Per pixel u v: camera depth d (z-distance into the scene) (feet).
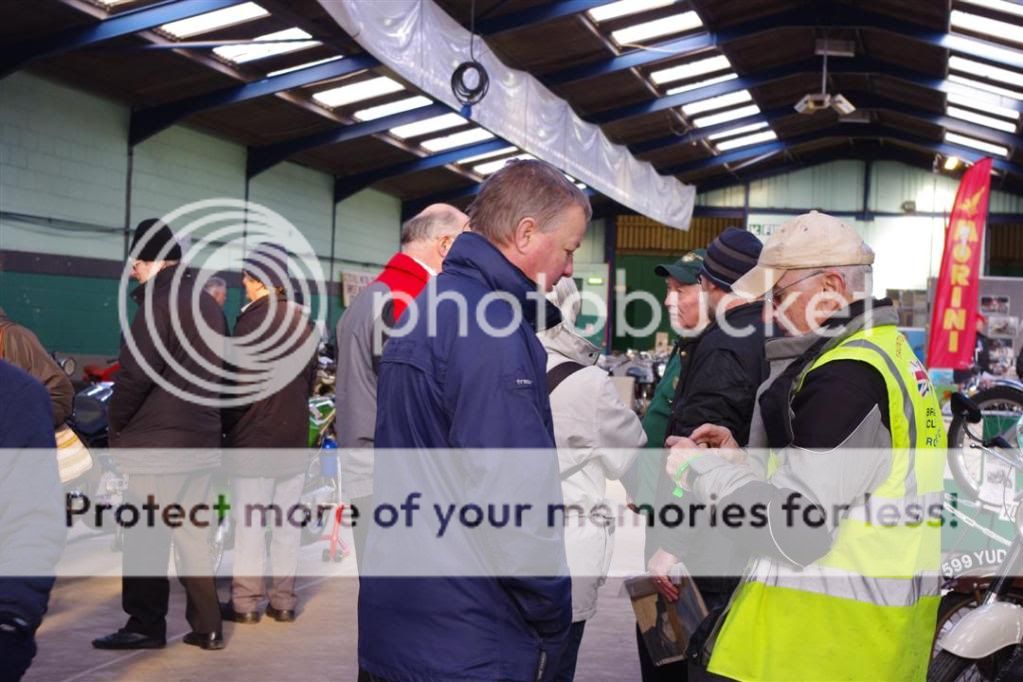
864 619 8.34
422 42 39.52
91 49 43.21
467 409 7.59
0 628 7.34
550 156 57.11
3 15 39.70
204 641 18.12
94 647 17.99
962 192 50.16
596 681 17.01
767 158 100.12
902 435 8.40
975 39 60.95
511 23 52.16
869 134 92.73
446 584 7.58
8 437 7.77
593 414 11.49
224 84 50.11
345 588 23.06
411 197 80.38
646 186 76.84
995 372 59.93
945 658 12.21
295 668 17.17
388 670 7.72
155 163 51.98
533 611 7.59
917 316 89.97
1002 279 60.34
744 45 67.10
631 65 62.08
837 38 67.82
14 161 43.09
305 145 60.29
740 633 8.73
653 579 11.00
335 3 32.78
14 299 43.24
